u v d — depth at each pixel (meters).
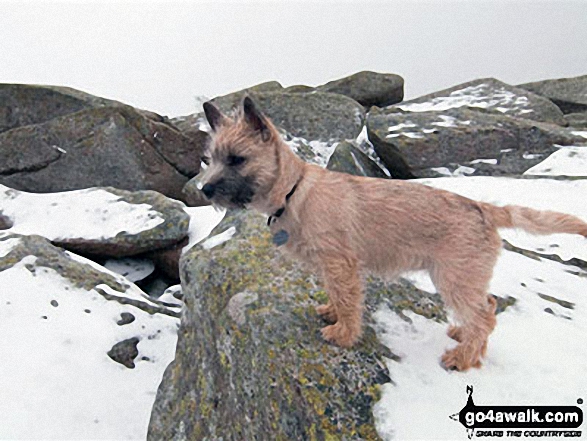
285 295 0.96
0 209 2.04
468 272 0.80
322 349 0.85
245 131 0.81
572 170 2.06
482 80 3.51
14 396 1.14
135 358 1.33
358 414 0.76
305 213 0.81
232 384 0.88
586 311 1.09
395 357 0.85
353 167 2.11
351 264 0.82
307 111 2.93
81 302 1.43
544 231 0.83
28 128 2.47
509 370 0.85
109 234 1.85
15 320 1.32
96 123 2.43
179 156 2.60
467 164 2.28
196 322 1.05
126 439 1.11
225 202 0.81
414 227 0.81
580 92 3.97
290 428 0.77
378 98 3.92
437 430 0.73
